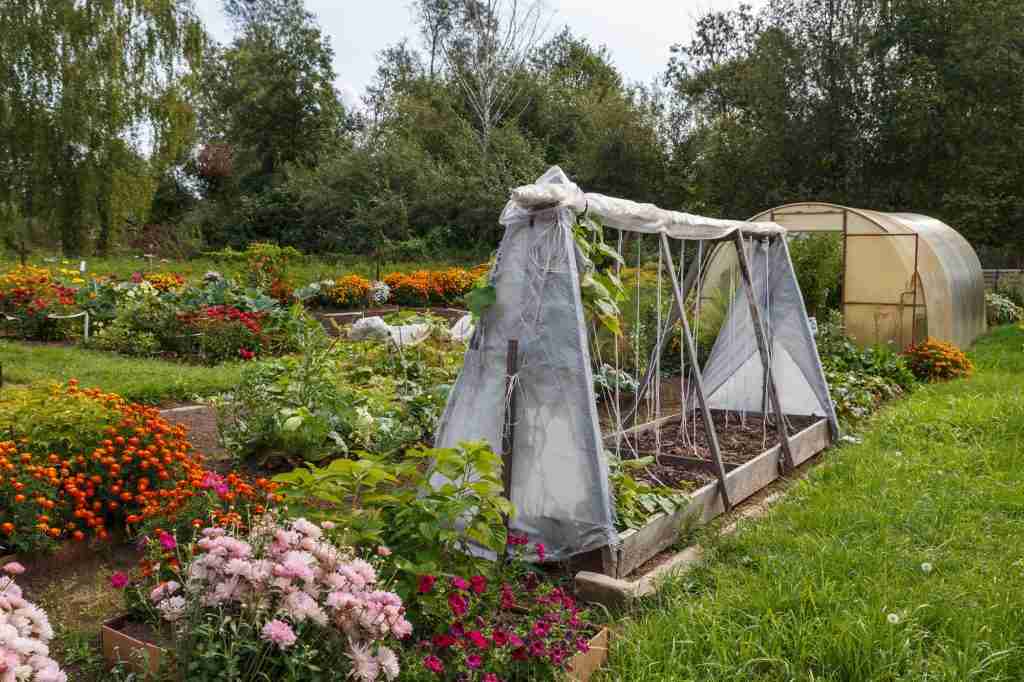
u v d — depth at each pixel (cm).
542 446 417
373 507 361
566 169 3022
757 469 599
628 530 424
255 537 277
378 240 2800
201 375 911
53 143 2438
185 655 245
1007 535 462
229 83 3838
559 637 312
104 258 2511
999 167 2225
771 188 2516
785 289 775
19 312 1156
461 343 952
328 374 680
